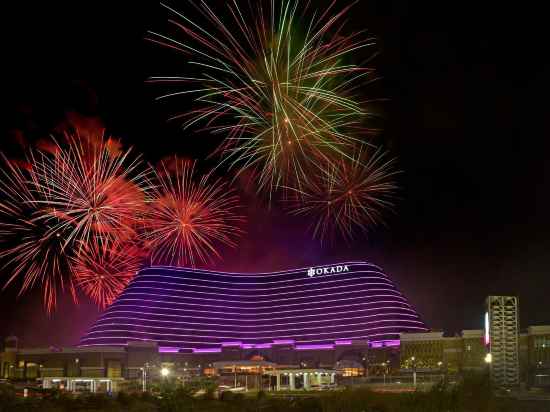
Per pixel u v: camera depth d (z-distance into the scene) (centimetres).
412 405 4594
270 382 11638
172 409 5266
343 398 4625
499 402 5016
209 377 16038
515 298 9400
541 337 15512
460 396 4719
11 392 6619
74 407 5594
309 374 11581
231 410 5072
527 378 11400
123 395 6041
